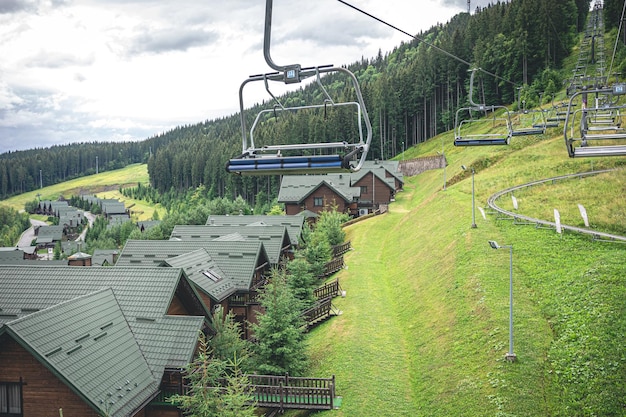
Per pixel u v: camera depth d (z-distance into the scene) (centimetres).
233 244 3969
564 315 2522
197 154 17550
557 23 10762
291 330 2664
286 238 4884
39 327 1836
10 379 1816
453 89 12419
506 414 1978
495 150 7612
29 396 1812
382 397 2428
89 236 14125
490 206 4775
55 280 2623
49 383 1800
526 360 2266
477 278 3228
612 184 4509
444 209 5403
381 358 2838
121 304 2427
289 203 8088
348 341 3066
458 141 3030
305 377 2705
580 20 13138
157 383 2042
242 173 1248
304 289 3609
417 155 11756
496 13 12331
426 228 5216
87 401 1720
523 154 6769
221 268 3712
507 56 10856
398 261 4803
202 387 1912
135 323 2316
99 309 2195
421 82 12938
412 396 2439
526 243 3616
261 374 2658
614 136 1509
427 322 3147
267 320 2694
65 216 17338
